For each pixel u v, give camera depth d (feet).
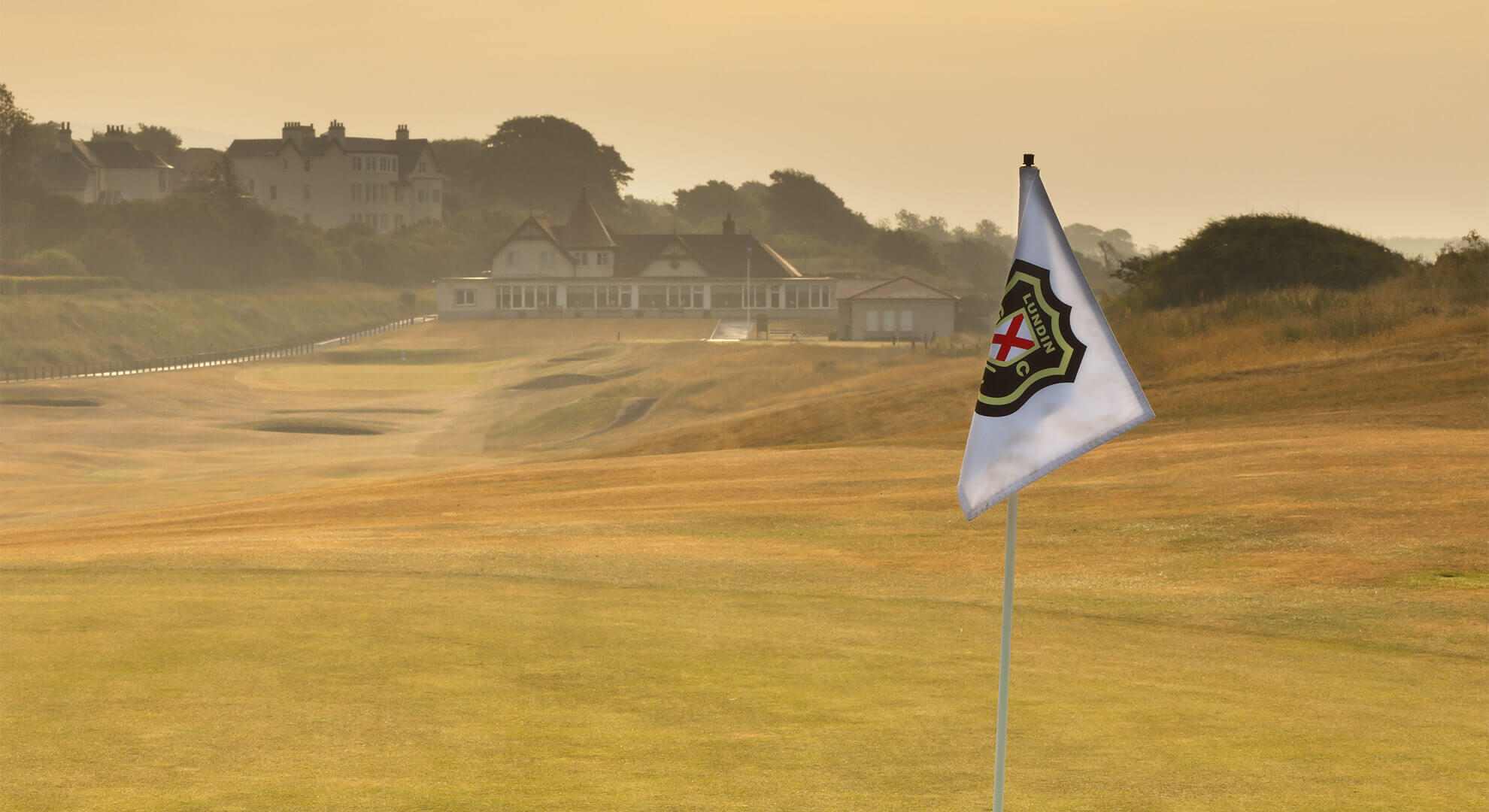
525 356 520.42
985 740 43.45
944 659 57.72
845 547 96.78
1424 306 206.39
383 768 39.50
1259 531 90.38
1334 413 144.97
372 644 59.72
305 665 54.90
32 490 203.92
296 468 236.43
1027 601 75.05
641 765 40.06
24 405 350.84
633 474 148.15
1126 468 121.19
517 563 90.79
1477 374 154.71
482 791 37.09
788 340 550.77
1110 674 54.85
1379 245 288.10
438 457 248.32
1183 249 287.07
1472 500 93.20
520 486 145.07
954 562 88.99
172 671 53.42
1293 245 274.77
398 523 118.01
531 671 54.19
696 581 83.56
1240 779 38.96
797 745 42.55
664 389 316.19
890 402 205.67
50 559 93.76
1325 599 72.13
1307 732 44.73
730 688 51.24
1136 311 278.46
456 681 52.03
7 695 49.03
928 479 132.26
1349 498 96.94
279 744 42.19
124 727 44.29
